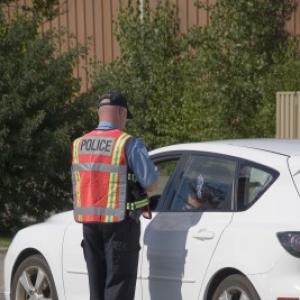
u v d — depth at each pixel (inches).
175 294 592.1
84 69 1766.7
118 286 597.3
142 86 1657.2
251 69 1578.5
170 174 640.4
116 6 1840.6
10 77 1084.5
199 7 1652.3
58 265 674.2
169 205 625.3
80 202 609.0
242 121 1563.7
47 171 1103.0
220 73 1577.3
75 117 1133.1
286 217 545.3
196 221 593.6
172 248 596.4
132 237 596.4
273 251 535.5
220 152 610.5
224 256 560.7
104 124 617.3
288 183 559.2
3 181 1095.0
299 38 1622.8
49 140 1088.2
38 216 1154.7
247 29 1595.7
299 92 1355.8
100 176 601.3
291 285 523.8
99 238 607.8
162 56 1679.4
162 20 1697.8
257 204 567.2
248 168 586.6
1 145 1061.1
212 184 605.9
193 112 1601.9
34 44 1113.4
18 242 715.4
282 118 1378.0
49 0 1595.7
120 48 1768.0
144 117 1643.7
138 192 597.9
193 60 1627.7
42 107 1103.6
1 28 1214.3
